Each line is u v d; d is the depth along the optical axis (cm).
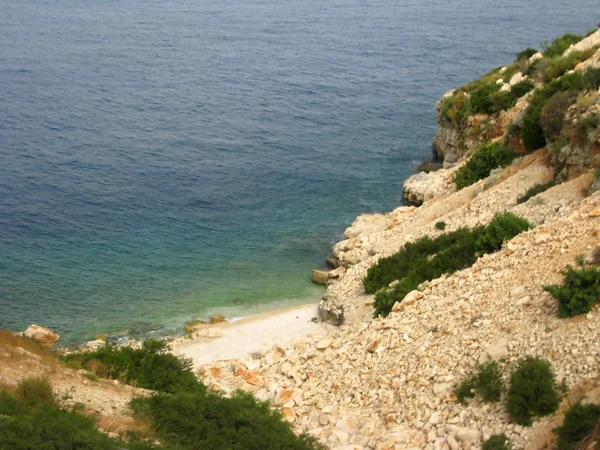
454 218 4594
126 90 10481
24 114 8969
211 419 2252
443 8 19725
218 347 3862
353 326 3469
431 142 8156
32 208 6100
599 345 2245
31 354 2491
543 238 3130
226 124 8888
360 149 7944
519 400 2192
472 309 2861
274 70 11962
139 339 4128
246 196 6544
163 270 5084
